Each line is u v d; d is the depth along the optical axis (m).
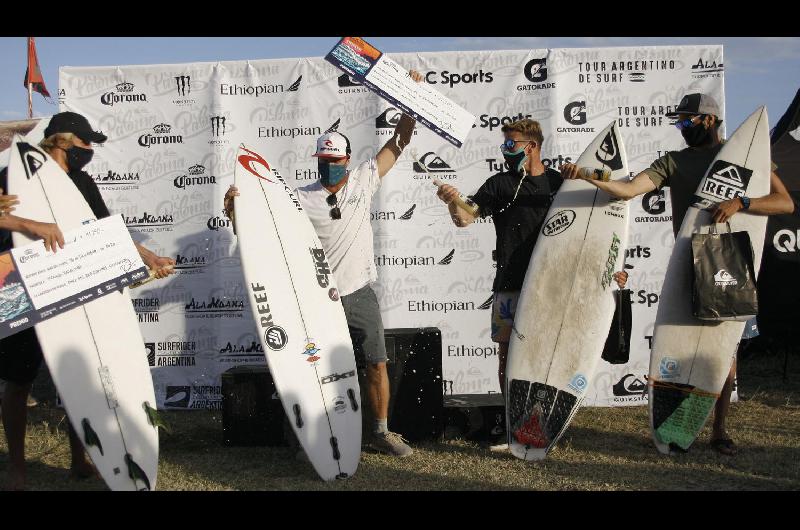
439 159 5.61
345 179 4.44
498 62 5.58
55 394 6.09
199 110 5.67
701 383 4.44
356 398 4.22
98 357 3.86
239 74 5.67
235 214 4.28
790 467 4.08
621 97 5.55
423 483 3.87
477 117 5.60
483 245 5.61
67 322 3.82
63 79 5.68
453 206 4.42
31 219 3.81
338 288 4.39
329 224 4.41
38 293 3.62
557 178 4.63
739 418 5.12
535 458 4.28
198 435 4.95
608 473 4.00
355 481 3.93
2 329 3.54
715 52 5.51
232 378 4.64
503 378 4.69
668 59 5.54
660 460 4.24
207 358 5.70
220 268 5.66
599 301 4.49
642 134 5.55
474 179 5.61
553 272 4.53
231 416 4.65
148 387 3.99
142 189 5.70
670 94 5.54
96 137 4.09
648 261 5.55
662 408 4.45
